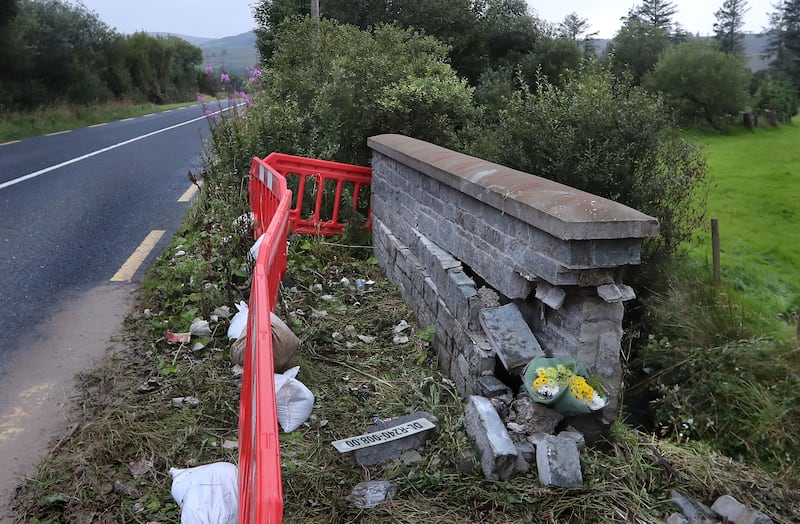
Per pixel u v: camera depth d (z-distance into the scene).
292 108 8.76
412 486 2.94
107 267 6.04
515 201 3.36
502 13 18.95
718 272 5.93
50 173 10.95
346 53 9.64
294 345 3.96
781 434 3.90
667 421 4.26
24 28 24.55
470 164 4.25
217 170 8.16
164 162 12.46
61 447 3.20
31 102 24.38
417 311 4.93
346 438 3.33
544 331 3.54
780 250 7.43
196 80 46.03
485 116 8.80
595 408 3.01
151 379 3.88
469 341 3.73
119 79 33.16
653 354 4.89
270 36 17.20
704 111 18.44
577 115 5.91
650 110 5.92
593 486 2.88
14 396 3.68
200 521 2.49
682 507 2.85
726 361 4.48
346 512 2.78
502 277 3.66
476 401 3.25
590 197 3.10
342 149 8.32
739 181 10.98
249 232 6.06
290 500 2.87
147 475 3.01
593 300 3.11
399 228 5.75
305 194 7.40
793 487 3.21
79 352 4.25
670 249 5.97
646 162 5.85
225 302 4.98
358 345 4.56
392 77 8.51
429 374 4.14
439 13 16.00
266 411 1.77
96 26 32.44
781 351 4.57
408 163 5.21
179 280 5.44
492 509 2.77
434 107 8.18
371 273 6.11
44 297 5.24
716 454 3.51
